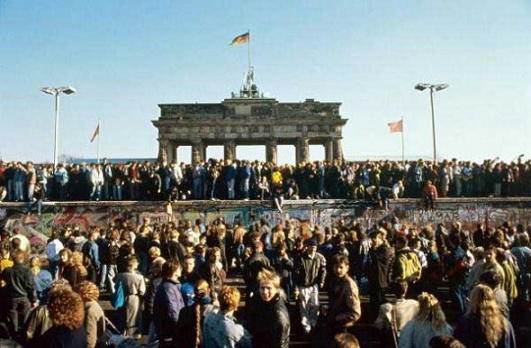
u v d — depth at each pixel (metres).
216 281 14.15
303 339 14.65
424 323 8.83
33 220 36.75
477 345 8.23
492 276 11.27
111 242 21.12
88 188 38.59
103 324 10.09
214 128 82.25
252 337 8.91
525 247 16.89
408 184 39.81
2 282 12.33
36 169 38.81
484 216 38.59
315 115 82.56
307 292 14.88
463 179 39.69
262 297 8.95
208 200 37.78
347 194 39.03
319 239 19.30
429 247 19.05
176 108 81.88
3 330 11.96
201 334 9.70
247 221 37.72
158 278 13.47
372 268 15.98
